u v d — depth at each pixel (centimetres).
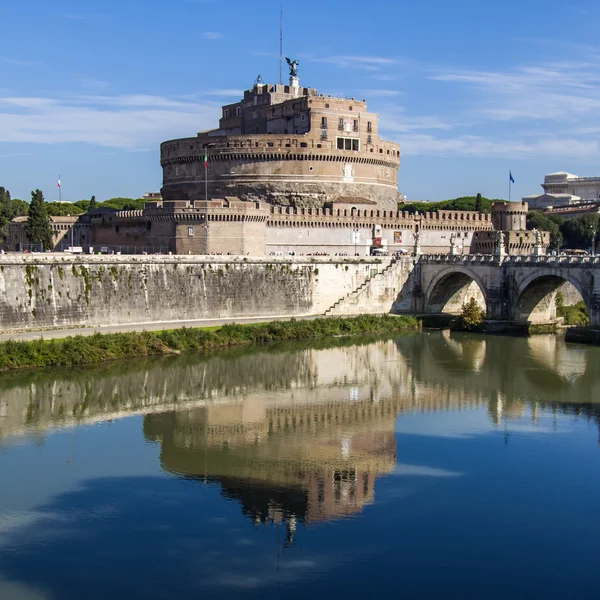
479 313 16088
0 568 5984
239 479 7588
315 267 16425
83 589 5719
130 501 7081
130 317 14100
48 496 7162
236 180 19738
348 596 5669
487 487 7444
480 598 5656
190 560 6116
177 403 10106
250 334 14188
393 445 8575
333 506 6981
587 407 10038
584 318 16850
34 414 9488
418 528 6638
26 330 12769
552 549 6328
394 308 17350
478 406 10100
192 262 14888
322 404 10188
